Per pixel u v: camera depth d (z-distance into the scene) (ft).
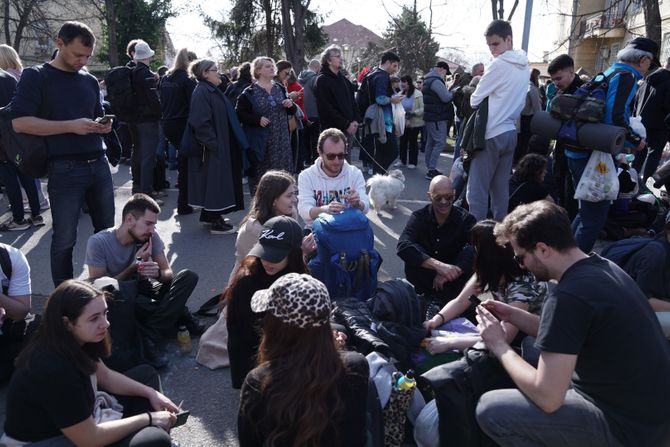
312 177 15.30
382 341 9.85
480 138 16.16
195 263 17.94
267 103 21.75
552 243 7.38
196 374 11.76
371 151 30.78
